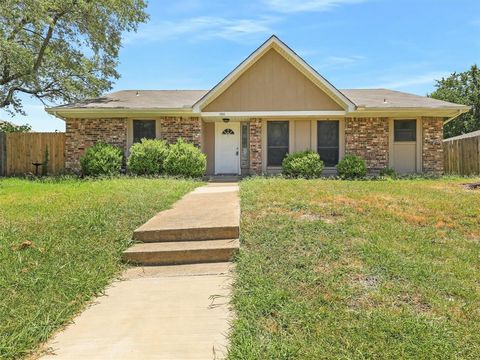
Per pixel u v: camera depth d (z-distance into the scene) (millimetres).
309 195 8094
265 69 15133
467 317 3500
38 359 2984
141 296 4148
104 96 17500
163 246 5434
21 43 18969
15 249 5113
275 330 3270
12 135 16250
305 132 15719
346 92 18156
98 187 10164
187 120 15406
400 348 2994
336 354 2930
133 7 19875
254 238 5496
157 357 2957
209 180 14328
